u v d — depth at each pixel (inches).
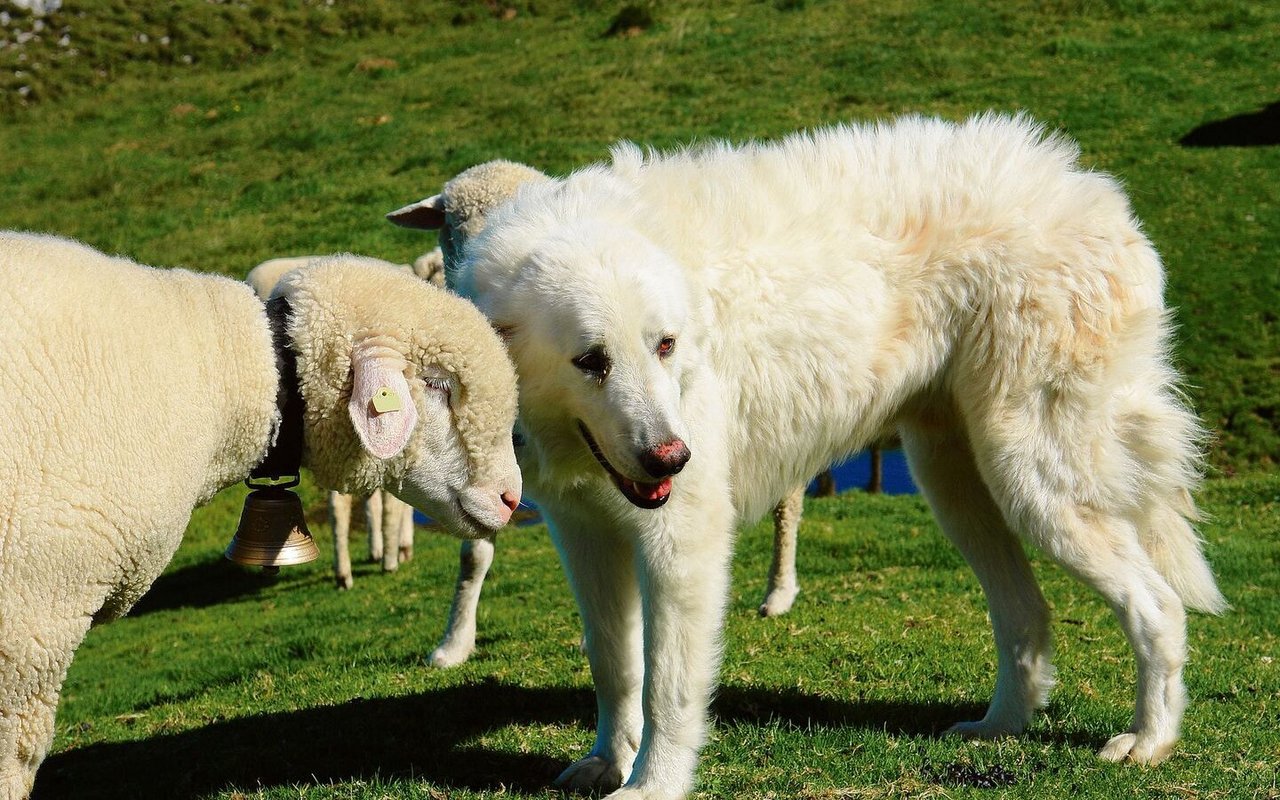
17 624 115.9
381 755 174.9
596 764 158.6
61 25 1233.4
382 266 138.7
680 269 150.6
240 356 129.7
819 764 161.0
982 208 170.7
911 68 889.5
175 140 983.6
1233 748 168.9
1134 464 172.7
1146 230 640.4
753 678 209.3
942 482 186.7
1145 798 145.0
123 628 375.2
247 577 433.4
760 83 901.8
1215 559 322.7
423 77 1045.2
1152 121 768.3
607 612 161.0
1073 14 956.6
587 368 141.3
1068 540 168.1
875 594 290.0
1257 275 586.9
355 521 498.3
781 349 165.0
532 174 252.7
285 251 738.2
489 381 135.2
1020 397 168.1
